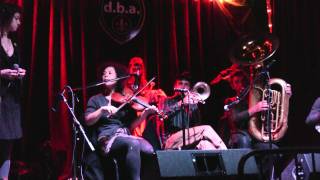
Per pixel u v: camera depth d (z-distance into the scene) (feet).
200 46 26.78
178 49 26.68
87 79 25.18
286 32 27.43
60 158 23.75
